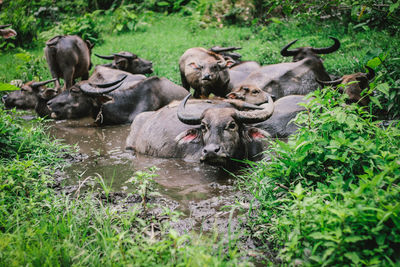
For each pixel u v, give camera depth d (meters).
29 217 3.67
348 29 12.88
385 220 2.76
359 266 2.62
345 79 7.44
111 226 3.61
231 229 3.70
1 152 5.39
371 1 5.96
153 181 4.55
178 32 17.44
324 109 4.25
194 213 4.07
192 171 5.38
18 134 5.80
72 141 7.16
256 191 4.23
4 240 3.09
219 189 4.72
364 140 3.82
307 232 3.02
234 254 2.97
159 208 4.17
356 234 2.80
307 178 3.96
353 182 3.75
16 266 2.77
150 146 6.28
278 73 8.87
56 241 3.24
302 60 9.31
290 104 6.81
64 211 3.94
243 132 5.67
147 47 14.85
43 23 19.09
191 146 5.91
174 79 11.19
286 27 15.22
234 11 17.81
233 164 5.50
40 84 10.02
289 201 3.70
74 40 10.25
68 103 8.87
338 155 3.70
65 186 4.84
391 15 6.37
